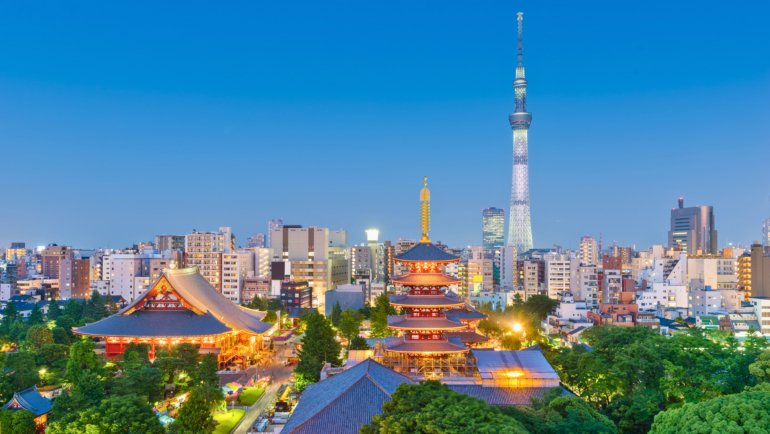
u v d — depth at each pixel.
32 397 112.69
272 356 193.38
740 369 105.12
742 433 67.00
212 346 173.75
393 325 127.00
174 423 97.94
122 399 94.50
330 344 155.25
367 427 72.44
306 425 80.38
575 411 80.44
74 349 128.75
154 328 169.38
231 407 130.38
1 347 176.88
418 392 76.19
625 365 109.00
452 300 130.12
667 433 74.31
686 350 113.31
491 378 108.19
